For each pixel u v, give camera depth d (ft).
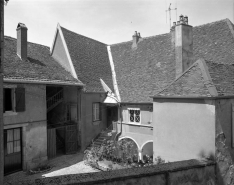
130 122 55.93
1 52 13.91
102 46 76.64
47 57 62.44
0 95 13.69
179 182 21.30
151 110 51.01
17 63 47.70
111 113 63.00
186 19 48.47
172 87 32.45
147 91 53.47
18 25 51.06
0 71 13.80
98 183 16.80
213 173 24.77
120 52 72.02
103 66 68.03
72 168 45.19
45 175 41.52
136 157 52.75
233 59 43.78
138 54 65.67
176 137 30.35
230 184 26.37
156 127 33.22
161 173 20.11
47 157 48.26
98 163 47.06
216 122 25.84
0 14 13.76
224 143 26.48
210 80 28.68
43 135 47.37
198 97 27.04
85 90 55.77
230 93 28.02
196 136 27.81
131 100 54.65
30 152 44.50
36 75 47.47
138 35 69.67
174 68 52.80
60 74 54.90
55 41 65.72
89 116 58.23
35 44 64.64
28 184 15.15
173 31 58.75
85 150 52.08
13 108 41.78
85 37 72.23
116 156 49.42
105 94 61.67
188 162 23.21
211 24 56.65
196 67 32.45
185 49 47.80
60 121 61.21
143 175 18.98
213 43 51.55
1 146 13.55
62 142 58.18
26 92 44.09
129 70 63.87
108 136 57.62
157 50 61.36
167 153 31.48
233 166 27.04
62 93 57.06
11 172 41.68
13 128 42.29
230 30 50.72
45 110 48.21
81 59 62.85
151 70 57.77
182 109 29.68
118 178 17.67
